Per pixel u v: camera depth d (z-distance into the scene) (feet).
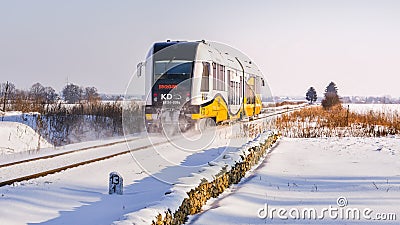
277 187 31.94
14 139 59.77
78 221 23.52
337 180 34.32
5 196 28.71
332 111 147.43
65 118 79.71
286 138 74.95
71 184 33.40
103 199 28.66
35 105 90.94
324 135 81.05
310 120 110.93
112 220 23.32
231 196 28.50
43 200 28.07
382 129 85.92
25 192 30.07
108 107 89.71
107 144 62.49
